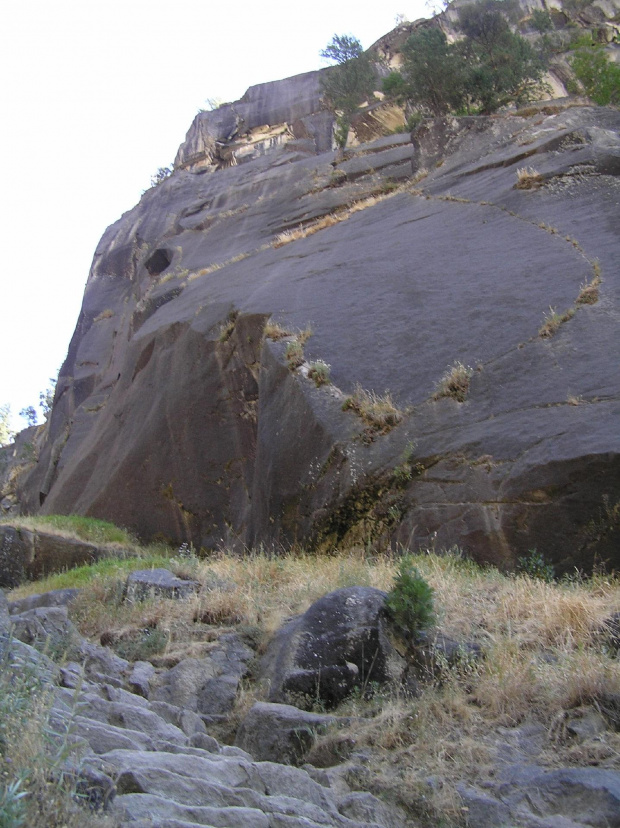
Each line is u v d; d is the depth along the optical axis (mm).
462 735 5078
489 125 21984
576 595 6898
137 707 5168
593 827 4102
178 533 15984
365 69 31469
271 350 13805
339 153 30375
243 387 15367
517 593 7094
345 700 5785
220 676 6387
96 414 27250
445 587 7367
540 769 4637
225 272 20984
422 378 11844
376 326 13445
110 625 7496
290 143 37219
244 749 5391
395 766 4895
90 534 15539
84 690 5410
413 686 5766
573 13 41125
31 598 8469
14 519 15945
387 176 26094
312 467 11695
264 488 12547
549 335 11328
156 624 7402
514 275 13180
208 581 8422
